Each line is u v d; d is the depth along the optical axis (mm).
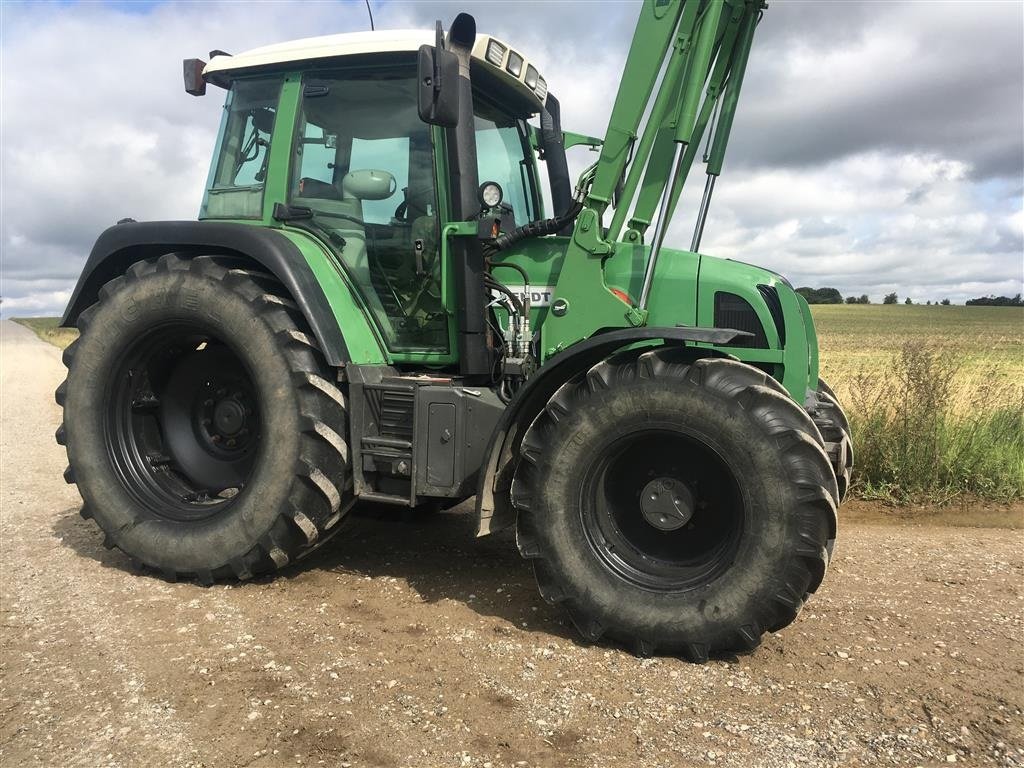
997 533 4855
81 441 3863
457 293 3617
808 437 2742
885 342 32344
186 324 3740
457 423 3338
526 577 3867
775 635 3123
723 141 3854
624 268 3506
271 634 3068
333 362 3455
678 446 3080
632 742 2283
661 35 3258
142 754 2186
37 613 3273
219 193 4164
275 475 3492
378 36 3803
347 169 3928
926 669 2797
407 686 2627
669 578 2988
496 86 4117
